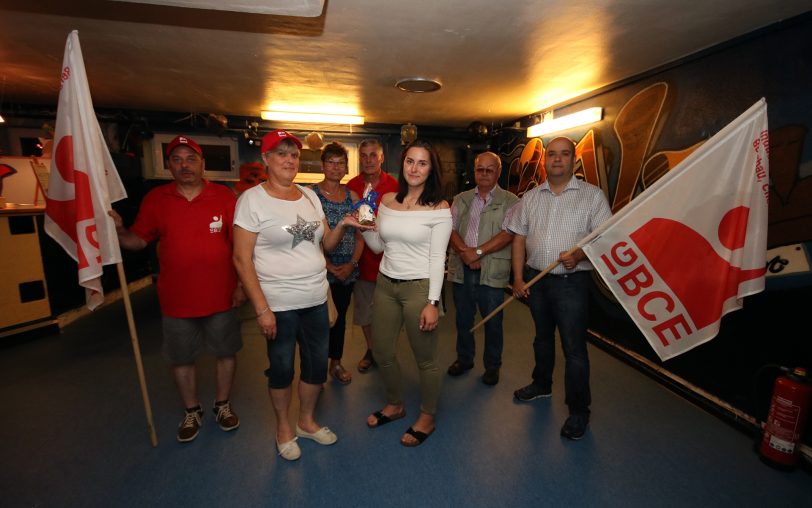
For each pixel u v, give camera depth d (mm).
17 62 3098
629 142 3258
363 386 2719
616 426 2291
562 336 2180
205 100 4395
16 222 3412
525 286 2320
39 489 1756
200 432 2180
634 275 1966
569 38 2408
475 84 3500
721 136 1778
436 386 2092
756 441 2078
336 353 2758
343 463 1953
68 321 3926
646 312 1967
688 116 2697
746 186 1728
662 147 2918
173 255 1907
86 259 1739
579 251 2059
